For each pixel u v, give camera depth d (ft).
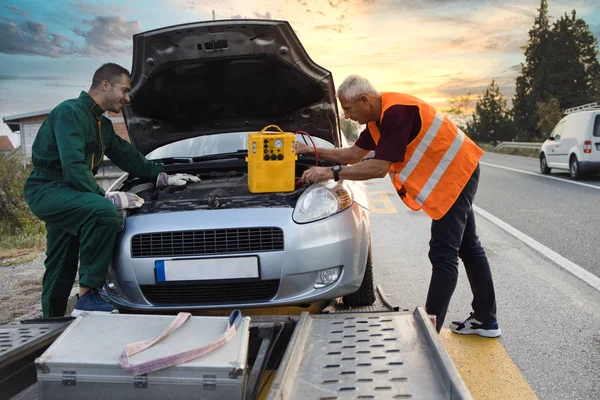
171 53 13.03
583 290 15.64
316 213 11.03
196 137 16.01
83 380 6.31
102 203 10.78
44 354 6.47
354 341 7.34
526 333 12.56
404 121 10.57
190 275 10.64
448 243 11.08
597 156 43.27
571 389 9.93
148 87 13.70
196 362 6.22
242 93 14.43
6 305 15.48
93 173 12.46
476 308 12.32
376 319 8.11
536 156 87.20
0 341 7.70
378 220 27.43
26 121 94.07
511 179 46.24
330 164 13.91
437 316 11.03
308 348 7.20
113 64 11.98
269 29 12.74
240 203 11.41
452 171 10.96
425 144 10.86
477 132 226.58
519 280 16.63
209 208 11.27
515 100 202.80
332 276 11.02
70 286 12.44
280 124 15.60
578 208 29.81
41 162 11.51
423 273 17.79
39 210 11.18
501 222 25.96
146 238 10.90
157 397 6.27
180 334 6.94
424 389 6.07
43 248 24.03
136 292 10.89
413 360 6.70
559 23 193.57
